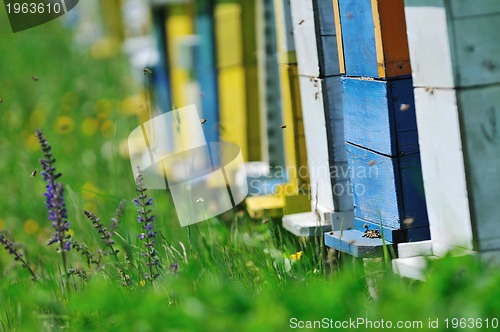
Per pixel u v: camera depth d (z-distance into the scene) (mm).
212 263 11406
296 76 12789
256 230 12898
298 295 8945
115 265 11336
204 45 16297
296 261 11164
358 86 10750
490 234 9070
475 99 8992
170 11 18781
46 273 12750
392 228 10570
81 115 23188
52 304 10539
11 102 24812
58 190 10852
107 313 9727
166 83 19031
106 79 27141
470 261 8781
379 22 10203
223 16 15953
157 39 19078
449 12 8914
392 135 10367
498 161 9047
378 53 10305
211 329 8531
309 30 11656
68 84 26547
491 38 8961
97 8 32688
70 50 31250
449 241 9398
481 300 8195
